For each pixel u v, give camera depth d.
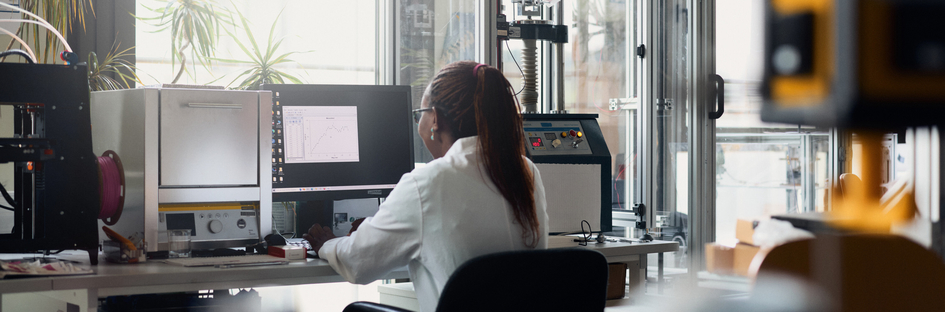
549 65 3.60
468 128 1.56
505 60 3.14
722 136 3.82
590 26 3.61
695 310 0.27
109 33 2.83
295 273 1.72
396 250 1.50
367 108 2.39
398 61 2.91
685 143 3.51
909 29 0.12
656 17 3.44
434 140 1.62
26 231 1.78
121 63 2.78
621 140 3.54
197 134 1.90
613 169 3.56
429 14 2.96
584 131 2.66
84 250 1.88
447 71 1.60
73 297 1.64
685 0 3.47
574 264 1.39
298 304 3.33
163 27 2.97
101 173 1.88
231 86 3.11
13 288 1.44
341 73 3.44
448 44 2.95
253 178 1.98
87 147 1.73
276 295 3.29
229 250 1.92
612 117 3.57
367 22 3.47
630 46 3.49
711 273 0.28
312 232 1.89
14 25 2.33
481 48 2.75
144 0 2.93
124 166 1.93
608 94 3.57
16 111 1.88
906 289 0.22
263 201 1.99
